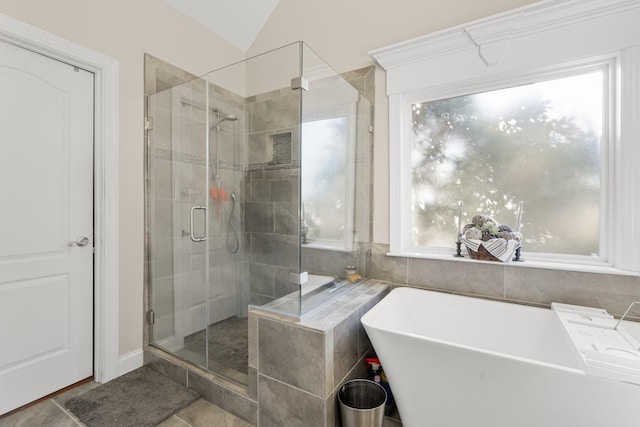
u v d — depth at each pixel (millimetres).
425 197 2100
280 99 1747
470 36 1796
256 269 1826
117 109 1964
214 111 2041
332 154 1864
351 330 1570
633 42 1461
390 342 1363
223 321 1973
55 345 1779
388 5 2117
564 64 1630
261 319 1520
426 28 1982
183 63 2408
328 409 1350
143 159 2133
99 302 1928
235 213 1961
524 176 1809
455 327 1764
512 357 1134
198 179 2098
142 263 2133
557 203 1729
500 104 1865
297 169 1665
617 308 1494
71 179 1830
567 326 1317
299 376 1395
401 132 2070
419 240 2127
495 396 1190
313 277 1681
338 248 1898
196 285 2033
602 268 1539
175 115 2135
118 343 1989
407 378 1364
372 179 2186
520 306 1629
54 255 1772
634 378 959
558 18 1595
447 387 1280
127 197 2035
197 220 2084
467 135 1962
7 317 1603
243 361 1842
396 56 2023
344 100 1970
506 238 1742
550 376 1079
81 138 1872
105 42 1913
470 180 1960
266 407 1505
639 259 1456
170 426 1542
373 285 2072
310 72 1716
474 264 1819
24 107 1640
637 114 1457
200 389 1782
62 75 1782
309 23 2479
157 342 2150
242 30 2752
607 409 1017
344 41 2297
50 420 1561
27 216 1660
